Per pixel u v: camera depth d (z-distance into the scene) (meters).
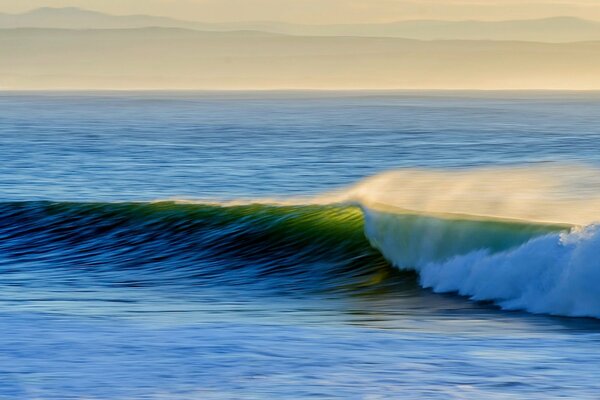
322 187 149.88
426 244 76.25
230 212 94.38
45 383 44.34
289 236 88.81
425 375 45.38
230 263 86.00
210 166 179.12
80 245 94.62
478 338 53.97
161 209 98.25
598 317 61.16
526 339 53.78
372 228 82.88
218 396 42.47
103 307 64.50
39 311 62.31
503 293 66.94
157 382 44.41
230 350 50.31
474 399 41.91
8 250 93.12
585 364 47.38
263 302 68.38
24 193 138.50
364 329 56.84
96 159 190.88
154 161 187.75
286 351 50.12
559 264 63.97
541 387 43.44
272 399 42.09
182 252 91.06
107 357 48.81
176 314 62.03
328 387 43.62
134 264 85.88
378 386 43.72
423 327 57.69
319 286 76.00
